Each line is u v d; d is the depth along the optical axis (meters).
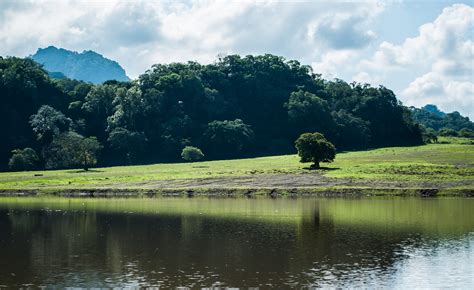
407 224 53.94
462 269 36.00
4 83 178.50
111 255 40.94
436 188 81.88
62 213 65.00
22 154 148.50
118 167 146.75
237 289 31.75
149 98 185.75
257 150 186.75
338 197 80.38
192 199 80.62
